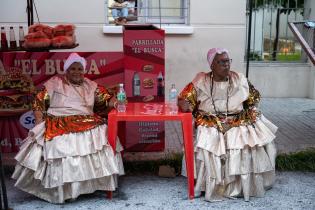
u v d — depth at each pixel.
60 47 4.90
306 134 5.87
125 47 4.66
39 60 4.72
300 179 4.48
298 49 8.27
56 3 7.13
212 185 3.88
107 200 3.96
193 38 7.40
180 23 7.53
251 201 3.94
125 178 4.50
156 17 7.50
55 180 3.69
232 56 7.49
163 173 4.54
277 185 4.31
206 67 7.50
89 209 3.78
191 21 7.35
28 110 4.83
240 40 7.45
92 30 7.25
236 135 3.92
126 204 3.88
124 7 7.34
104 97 4.18
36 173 3.73
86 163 3.74
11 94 4.79
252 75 8.17
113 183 3.91
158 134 4.97
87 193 3.88
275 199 3.99
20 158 3.80
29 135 3.89
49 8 7.13
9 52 4.73
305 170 4.72
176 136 5.76
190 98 4.07
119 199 3.99
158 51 4.66
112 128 3.84
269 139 3.95
